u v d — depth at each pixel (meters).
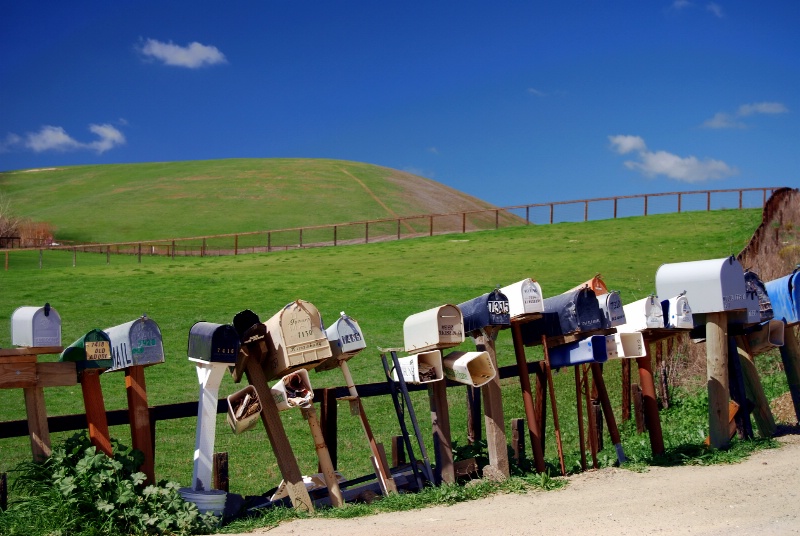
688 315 10.68
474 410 10.51
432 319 8.89
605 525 7.18
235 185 97.88
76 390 18.25
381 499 8.58
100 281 34.31
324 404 9.63
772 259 22.86
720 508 7.64
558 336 9.85
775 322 11.66
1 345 21.55
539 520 7.40
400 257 41.75
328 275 35.62
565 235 46.00
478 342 9.41
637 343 10.05
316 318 8.28
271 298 29.61
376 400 17.66
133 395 7.89
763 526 6.97
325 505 8.34
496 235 48.56
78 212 86.00
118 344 7.91
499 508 7.96
